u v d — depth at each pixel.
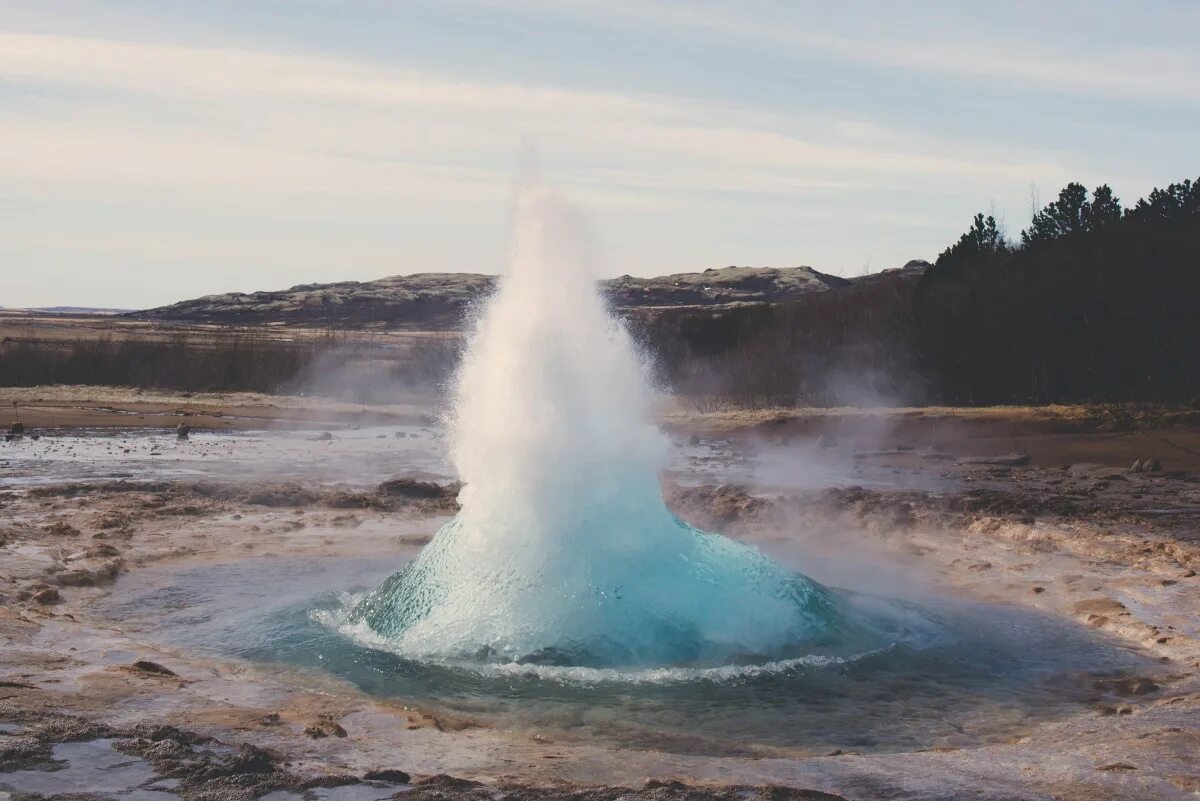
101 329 116.19
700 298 178.50
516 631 10.19
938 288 53.00
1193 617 11.67
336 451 33.81
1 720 7.28
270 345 77.69
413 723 8.05
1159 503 21.77
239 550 15.82
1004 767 7.11
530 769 6.95
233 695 8.62
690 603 10.55
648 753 7.41
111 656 9.54
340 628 11.23
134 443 35.66
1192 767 7.01
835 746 8.06
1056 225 60.12
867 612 11.89
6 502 20.20
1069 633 11.38
